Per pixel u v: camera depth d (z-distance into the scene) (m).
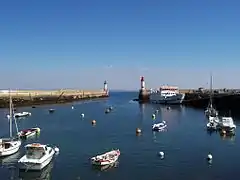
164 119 103.38
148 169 43.34
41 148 44.19
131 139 65.38
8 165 45.06
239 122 92.19
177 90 182.88
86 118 106.19
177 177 39.97
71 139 65.25
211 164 45.75
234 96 128.00
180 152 53.22
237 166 44.69
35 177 40.12
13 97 157.75
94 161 44.56
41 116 111.44
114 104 178.38
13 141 54.31
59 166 44.66
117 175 40.78
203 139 65.56
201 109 141.88
